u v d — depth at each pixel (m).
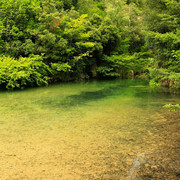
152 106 6.92
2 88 11.95
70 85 13.79
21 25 13.79
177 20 12.53
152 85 13.15
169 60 11.48
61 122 5.19
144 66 21.39
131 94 9.65
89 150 3.49
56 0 18.03
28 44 12.91
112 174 2.75
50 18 13.95
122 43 21.73
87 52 17.11
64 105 7.28
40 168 2.93
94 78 19.86
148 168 2.88
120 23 23.61
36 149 3.57
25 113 6.13
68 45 16.00
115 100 8.16
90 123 5.07
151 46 12.48
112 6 24.23
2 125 4.97
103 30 19.30
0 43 12.53
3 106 7.09
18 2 13.27
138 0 37.50
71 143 3.80
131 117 5.56
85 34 16.30
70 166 2.97
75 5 22.20
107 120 5.32
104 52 21.09
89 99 8.48
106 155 3.29
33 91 10.82
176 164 2.97
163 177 2.65
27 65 11.48
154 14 15.04
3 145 3.75
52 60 15.17
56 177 2.70
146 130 4.45
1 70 10.63
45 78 13.53
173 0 13.05
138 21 25.38
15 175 2.76
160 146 3.59
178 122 5.00
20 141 3.94
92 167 2.94
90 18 19.98
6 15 13.17
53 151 3.48
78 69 17.28
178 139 3.89
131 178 2.64
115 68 20.81
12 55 12.84
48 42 13.72
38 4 14.72
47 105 7.29
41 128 4.72
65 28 15.24
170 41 10.88
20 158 3.24
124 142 3.81
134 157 3.21
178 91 10.20
